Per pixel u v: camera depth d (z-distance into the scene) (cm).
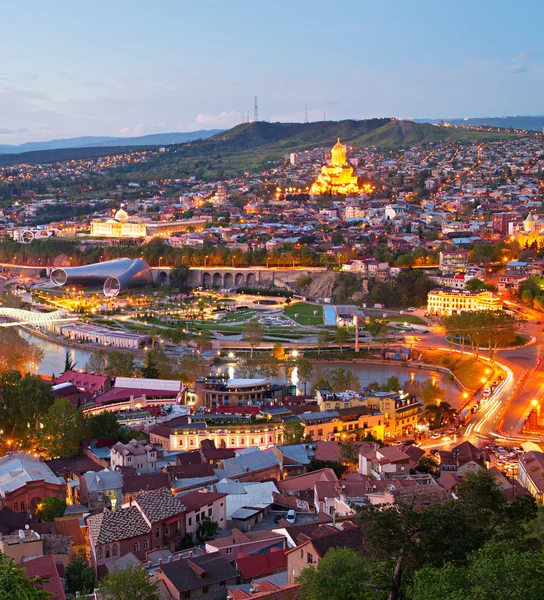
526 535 17612
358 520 16775
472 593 12788
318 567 17100
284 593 18150
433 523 15462
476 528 15825
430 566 14288
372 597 15588
